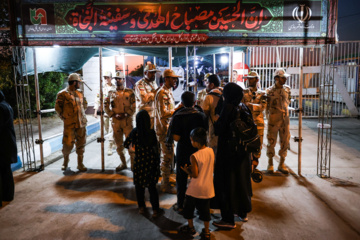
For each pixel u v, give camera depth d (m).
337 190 4.84
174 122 3.91
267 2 5.20
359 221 3.83
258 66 12.76
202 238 3.42
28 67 6.49
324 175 5.52
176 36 5.32
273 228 3.67
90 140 8.90
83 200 4.53
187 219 3.54
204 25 5.28
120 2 5.31
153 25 5.32
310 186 5.02
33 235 3.54
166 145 4.67
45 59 6.87
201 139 3.40
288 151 7.38
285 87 5.59
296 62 12.38
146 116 3.88
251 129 3.52
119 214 4.07
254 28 5.24
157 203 3.96
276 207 4.24
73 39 5.43
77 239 3.45
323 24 5.21
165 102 4.60
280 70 5.42
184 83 11.34
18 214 4.08
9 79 9.91
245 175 3.64
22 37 5.46
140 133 3.86
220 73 12.74
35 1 5.38
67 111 5.64
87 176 5.61
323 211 4.11
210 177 3.40
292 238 3.44
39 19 5.41
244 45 5.28
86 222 3.84
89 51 7.95
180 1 5.25
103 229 3.66
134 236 3.50
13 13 5.41
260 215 4.00
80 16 5.37
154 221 3.86
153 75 5.54
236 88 3.62
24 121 6.17
